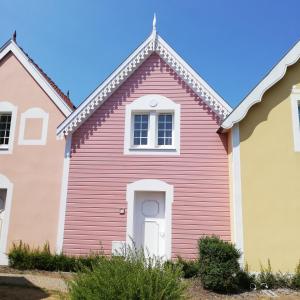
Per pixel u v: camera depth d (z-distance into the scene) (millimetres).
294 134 10727
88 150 12289
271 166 10523
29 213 12125
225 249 9094
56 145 12625
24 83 13438
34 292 8492
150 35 12797
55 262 11109
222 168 11656
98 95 12484
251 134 10766
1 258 11836
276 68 10906
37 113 13047
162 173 11781
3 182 12477
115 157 12109
